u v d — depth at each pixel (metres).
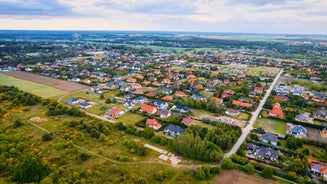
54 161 83.38
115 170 78.56
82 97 164.25
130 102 149.88
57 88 185.62
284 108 150.50
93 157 87.38
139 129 115.50
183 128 114.62
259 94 176.88
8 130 105.94
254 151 96.25
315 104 154.62
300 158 90.88
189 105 148.38
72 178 74.06
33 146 93.19
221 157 90.62
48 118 123.25
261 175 79.75
